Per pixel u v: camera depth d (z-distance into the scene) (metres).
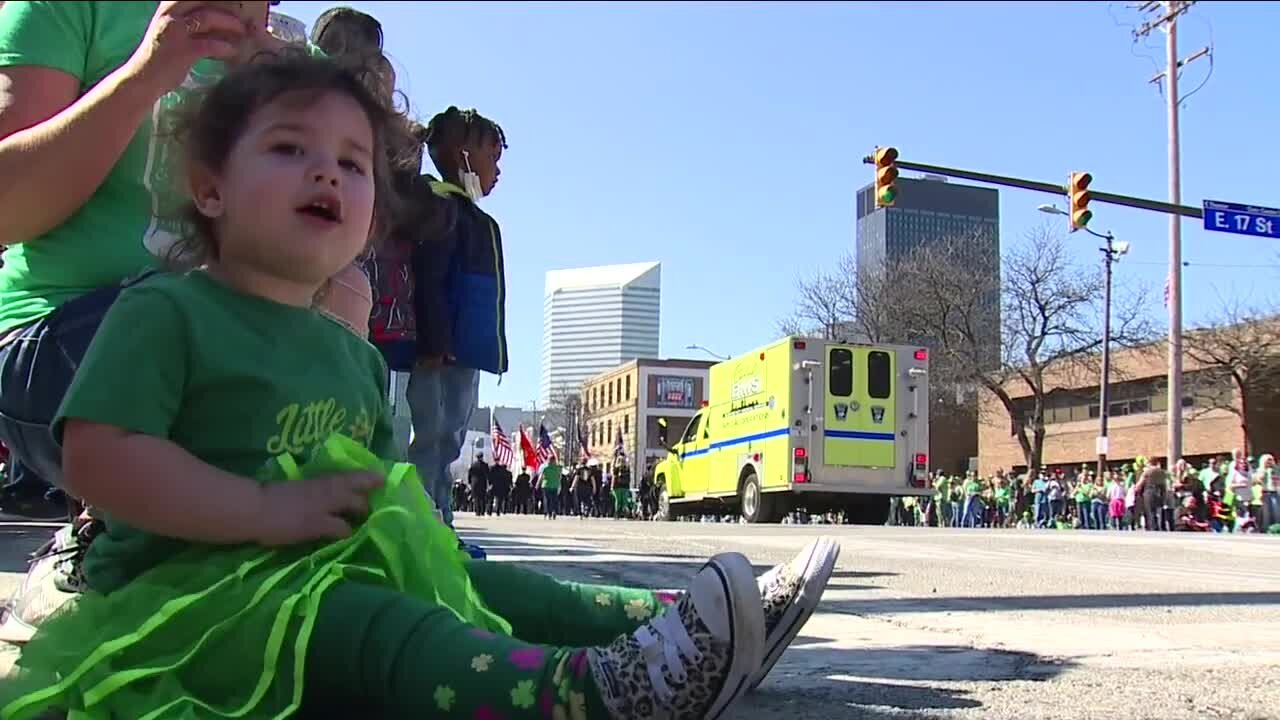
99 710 1.55
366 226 1.96
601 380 87.69
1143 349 40.88
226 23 1.90
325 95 1.89
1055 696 2.42
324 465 1.78
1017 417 42.75
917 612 4.01
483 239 4.29
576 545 8.48
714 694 1.46
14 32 2.15
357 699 1.64
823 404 18.62
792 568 1.63
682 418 78.81
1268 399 39.16
